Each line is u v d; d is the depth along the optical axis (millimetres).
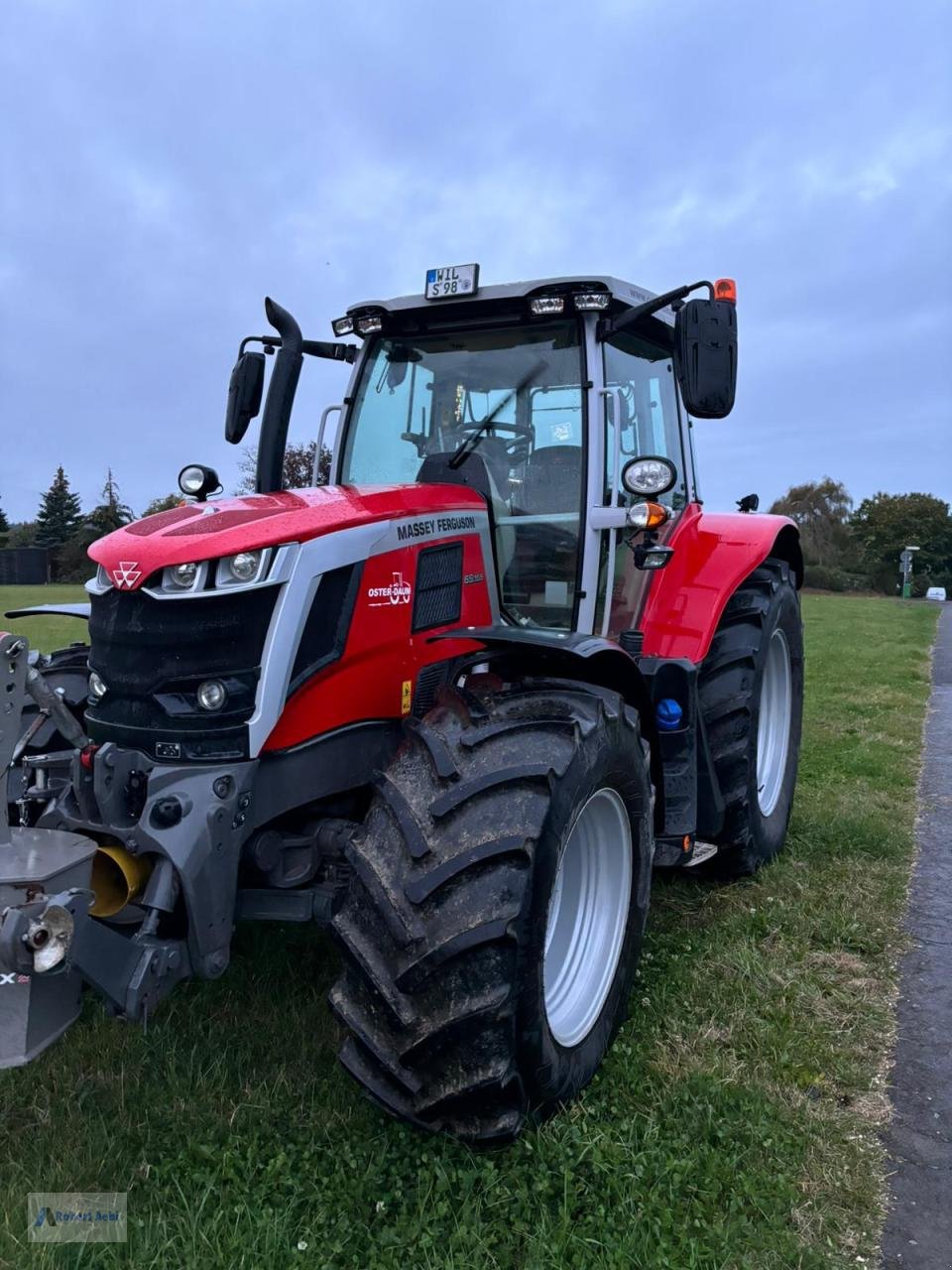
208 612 2443
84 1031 2854
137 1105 2500
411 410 3666
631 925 2891
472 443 3439
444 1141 2324
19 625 14641
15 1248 1984
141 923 2381
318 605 2609
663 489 3186
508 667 2992
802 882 4289
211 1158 2293
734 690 3977
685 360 3105
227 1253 2000
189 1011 2963
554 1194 2211
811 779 6262
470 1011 2145
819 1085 2752
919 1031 3086
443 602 3059
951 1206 2291
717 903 4035
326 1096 2557
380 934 2248
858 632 19375
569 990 2674
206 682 2443
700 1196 2229
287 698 2529
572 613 3342
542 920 2277
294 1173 2273
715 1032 2980
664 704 3426
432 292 3443
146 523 2734
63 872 2104
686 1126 2475
